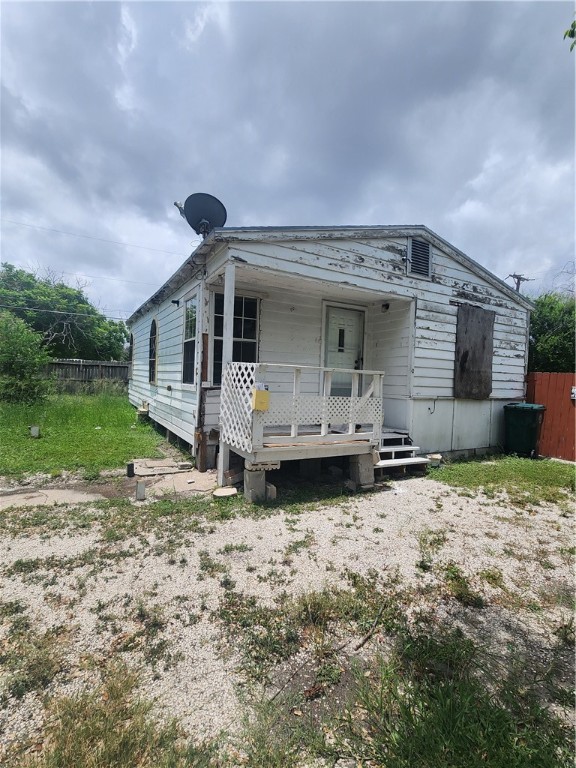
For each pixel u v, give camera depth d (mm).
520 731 1541
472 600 2539
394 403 7113
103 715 1558
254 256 5043
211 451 5781
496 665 1939
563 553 3291
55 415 9688
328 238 5684
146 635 2090
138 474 5395
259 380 4344
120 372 17656
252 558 3016
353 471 5172
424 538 3516
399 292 6574
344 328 7469
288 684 1790
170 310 8266
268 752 1431
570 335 10844
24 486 4809
